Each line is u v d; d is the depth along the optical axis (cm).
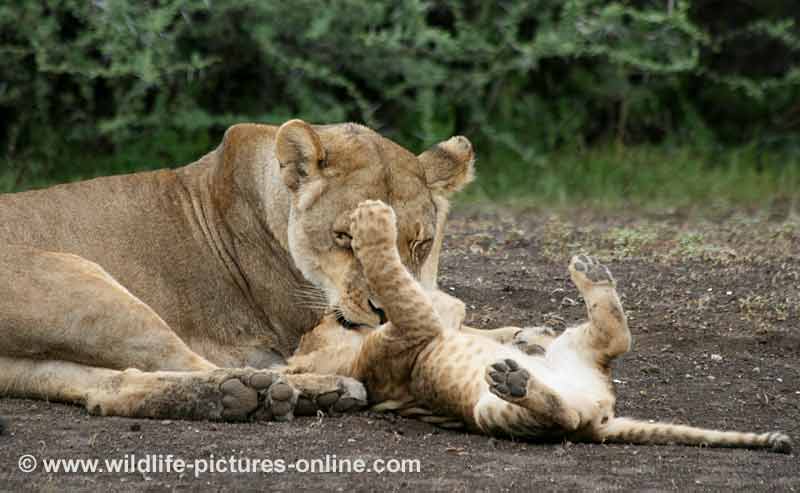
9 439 820
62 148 2041
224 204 1039
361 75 2109
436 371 859
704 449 812
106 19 1897
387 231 855
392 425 871
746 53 2448
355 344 938
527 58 2111
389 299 862
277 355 1038
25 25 1908
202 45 2072
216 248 1041
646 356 1102
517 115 2288
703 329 1180
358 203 955
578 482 731
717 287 1325
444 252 1545
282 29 2066
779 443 805
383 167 985
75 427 852
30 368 941
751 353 1120
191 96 2056
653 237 1570
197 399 871
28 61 1975
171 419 878
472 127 2255
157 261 1023
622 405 968
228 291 1037
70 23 2002
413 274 981
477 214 1900
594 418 813
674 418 938
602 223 1803
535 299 1291
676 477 745
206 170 1072
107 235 1017
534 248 1570
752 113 2448
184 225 1044
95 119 2044
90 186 1045
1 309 930
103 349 927
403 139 2183
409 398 885
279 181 1011
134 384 891
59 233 1005
